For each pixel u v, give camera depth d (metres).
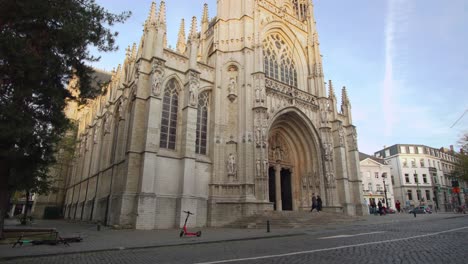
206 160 31.72
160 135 29.31
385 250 10.77
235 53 35.66
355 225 25.20
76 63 15.05
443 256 9.19
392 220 30.44
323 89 42.97
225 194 31.02
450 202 95.00
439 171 97.88
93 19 14.60
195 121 30.52
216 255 10.88
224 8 37.84
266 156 31.73
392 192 86.38
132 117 28.73
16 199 50.53
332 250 11.14
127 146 30.56
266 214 28.89
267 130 32.91
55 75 14.45
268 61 40.47
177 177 29.09
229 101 34.34
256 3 37.22
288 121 40.59
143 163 26.59
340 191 42.16
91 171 45.16
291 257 9.81
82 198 46.69
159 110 28.61
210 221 29.52
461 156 62.09
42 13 12.91
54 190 31.08
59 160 49.44
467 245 11.45
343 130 46.88
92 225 31.33
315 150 40.56
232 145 32.53
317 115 41.88
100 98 49.19
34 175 17.72
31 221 35.97
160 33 30.75
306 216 29.02
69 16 13.67
